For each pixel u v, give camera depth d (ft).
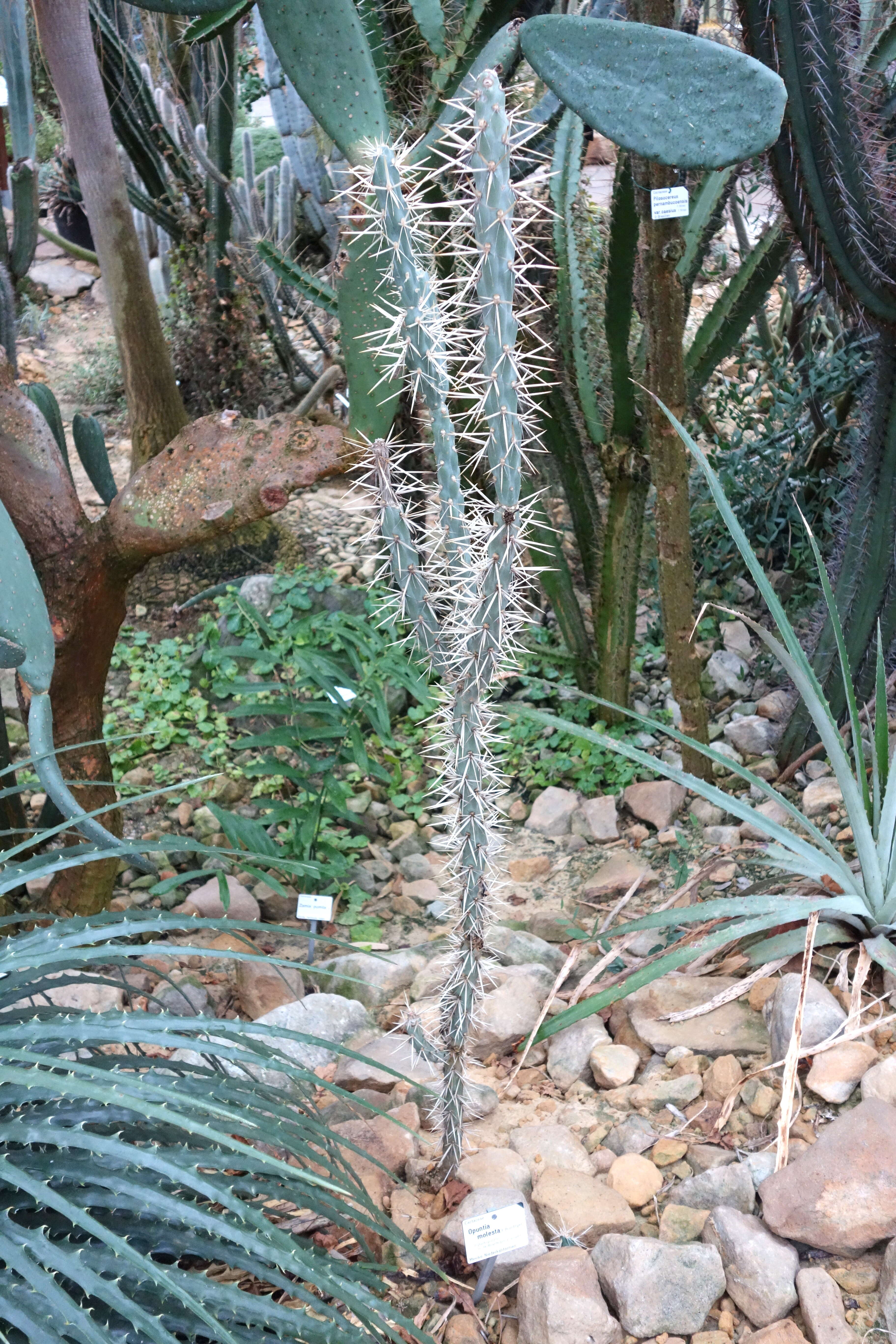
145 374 10.34
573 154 7.53
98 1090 2.93
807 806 7.14
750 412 10.53
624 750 5.90
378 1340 3.63
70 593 5.54
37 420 5.47
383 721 7.44
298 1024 5.77
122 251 9.74
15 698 9.25
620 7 8.61
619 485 7.59
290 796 8.36
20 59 10.84
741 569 9.95
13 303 10.07
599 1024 5.68
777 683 8.74
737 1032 5.40
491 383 3.53
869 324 6.49
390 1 6.24
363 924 7.09
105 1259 3.30
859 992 5.12
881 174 5.84
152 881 7.54
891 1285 4.02
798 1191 4.28
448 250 6.28
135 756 8.70
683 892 6.23
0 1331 3.04
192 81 12.75
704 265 11.51
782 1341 3.98
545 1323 4.10
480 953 4.37
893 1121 4.43
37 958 3.43
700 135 4.39
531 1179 4.82
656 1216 4.62
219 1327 2.86
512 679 9.10
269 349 14.53
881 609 7.19
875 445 6.77
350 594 9.53
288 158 13.87
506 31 5.70
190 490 5.36
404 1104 5.28
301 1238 3.98
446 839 4.23
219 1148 3.80
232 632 8.81
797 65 5.41
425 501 6.61
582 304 7.42
